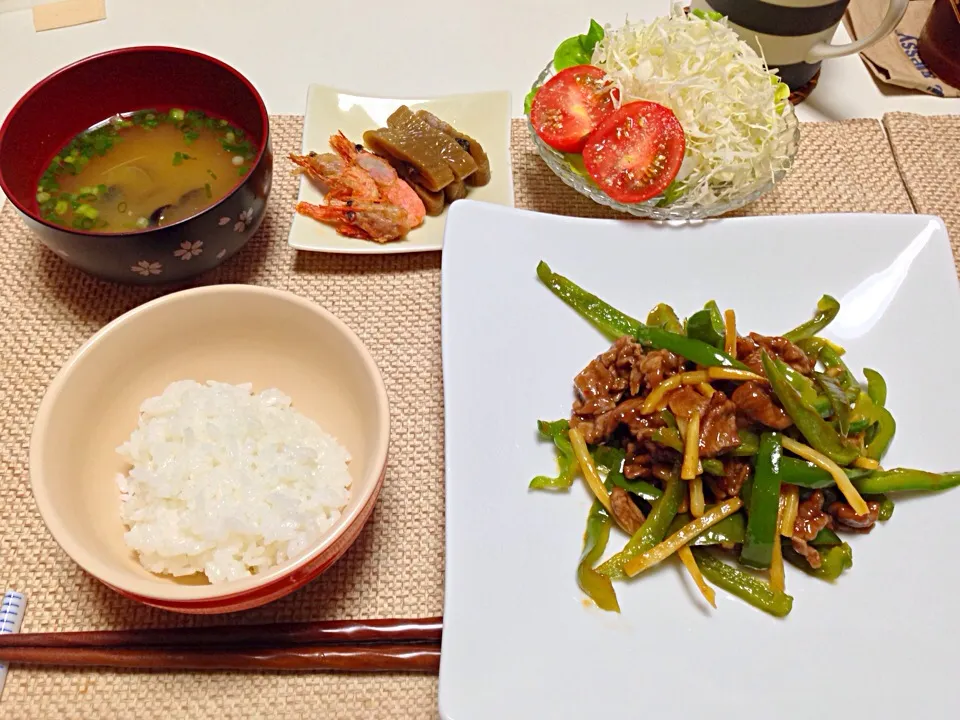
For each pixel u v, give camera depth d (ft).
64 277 1.28
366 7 1.76
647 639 0.96
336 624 0.98
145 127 1.30
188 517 0.91
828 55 1.48
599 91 1.38
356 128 1.47
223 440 0.97
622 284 1.25
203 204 1.23
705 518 1.02
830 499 1.06
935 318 1.21
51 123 1.22
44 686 0.95
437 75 1.64
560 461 1.09
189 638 0.96
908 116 1.55
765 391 1.04
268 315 1.03
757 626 0.98
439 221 1.36
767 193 1.44
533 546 1.02
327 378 1.06
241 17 1.73
